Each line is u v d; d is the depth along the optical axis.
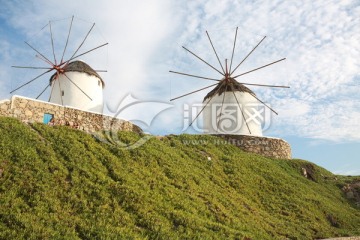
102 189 14.38
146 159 19.39
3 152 14.98
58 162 15.59
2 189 12.66
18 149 15.53
